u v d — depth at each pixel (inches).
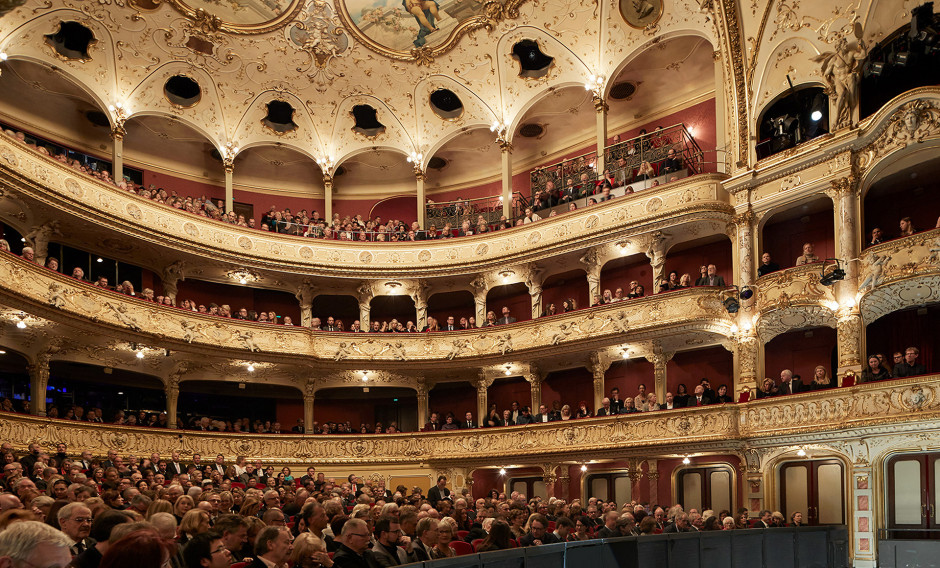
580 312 1037.8
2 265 756.6
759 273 901.2
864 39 841.5
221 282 1184.2
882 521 739.4
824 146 857.5
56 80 1045.8
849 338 805.2
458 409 1284.4
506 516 515.5
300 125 1266.0
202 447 1016.2
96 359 982.4
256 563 265.1
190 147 1259.2
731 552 523.8
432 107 1259.8
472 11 1122.0
